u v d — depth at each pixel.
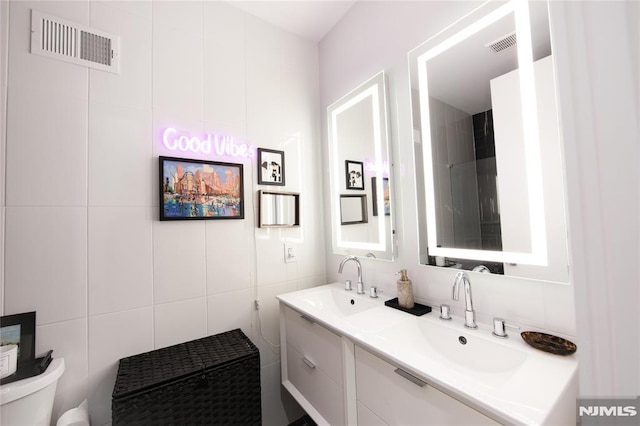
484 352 0.89
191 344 1.31
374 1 1.47
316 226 1.85
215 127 1.48
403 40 1.31
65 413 1.01
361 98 1.55
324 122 1.89
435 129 1.16
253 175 1.60
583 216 0.36
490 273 0.98
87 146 1.14
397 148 1.35
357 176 1.58
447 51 1.12
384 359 0.85
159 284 1.28
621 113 0.33
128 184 1.22
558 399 0.60
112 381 1.16
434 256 1.17
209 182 1.42
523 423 0.53
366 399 0.92
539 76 0.87
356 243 1.59
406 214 1.31
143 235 1.25
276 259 1.66
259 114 1.64
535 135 0.88
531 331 0.89
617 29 0.33
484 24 1.00
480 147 1.02
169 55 1.36
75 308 1.10
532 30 0.89
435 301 1.18
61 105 1.10
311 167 1.86
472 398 0.61
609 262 0.34
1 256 0.98
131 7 1.27
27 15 1.06
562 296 0.83
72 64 1.13
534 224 0.88
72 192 1.11
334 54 1.78
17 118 1.02
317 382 1.18
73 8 1.14
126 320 1.20
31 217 1.03
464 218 1.06
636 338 0.32
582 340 0.37
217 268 1.45
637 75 0.32
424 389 0.74
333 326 1.03
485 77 1.00
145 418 0.96
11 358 0.92
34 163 1.04
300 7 1.61
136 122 1.26
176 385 1.03
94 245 1.14
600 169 0.34
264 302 1.60
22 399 0.87
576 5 0.37
